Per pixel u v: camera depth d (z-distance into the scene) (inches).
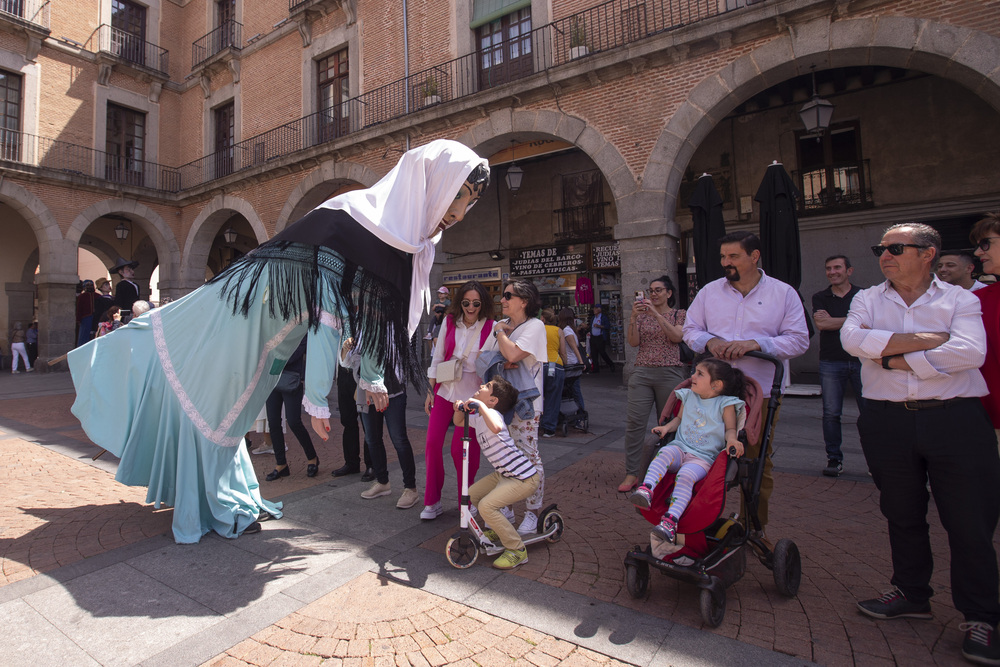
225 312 133.4
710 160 501.4
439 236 137.3
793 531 136.6
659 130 374.3
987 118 404.5
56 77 667.4
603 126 397.7
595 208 572.4
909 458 92.3
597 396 382.0
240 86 694.5
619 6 406.9
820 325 187.3
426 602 104.0
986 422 88.9
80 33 690.2
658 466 104.1
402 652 88.2
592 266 575.2
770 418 111.2
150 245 840.3
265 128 666.2
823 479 180.5
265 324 133.4
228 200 676.1
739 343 115.7
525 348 133.3
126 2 735.7
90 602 104.2
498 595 106.3
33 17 649.6
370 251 125.3
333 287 125.7
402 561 122.5
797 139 468.4
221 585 111.0
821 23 319.0
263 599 105.3
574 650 88.4
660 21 388.5
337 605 103.0
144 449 144.6
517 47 476.1
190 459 136.4
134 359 145.3
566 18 427.2
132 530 141.9
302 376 195.0
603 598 104.8
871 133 442.6
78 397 151.3
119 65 711.7
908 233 91.6
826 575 113.4
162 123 761.6
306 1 598.9
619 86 390.9
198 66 729.0
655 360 169.5
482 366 137.6
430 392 156.9
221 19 743.1
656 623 95.8
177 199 737.6
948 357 85.8
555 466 204.7
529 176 609.9
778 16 324.8
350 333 125.3
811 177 465.4
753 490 106.3
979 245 99.7
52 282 641.6
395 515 154.1
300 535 138.9
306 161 586.6
